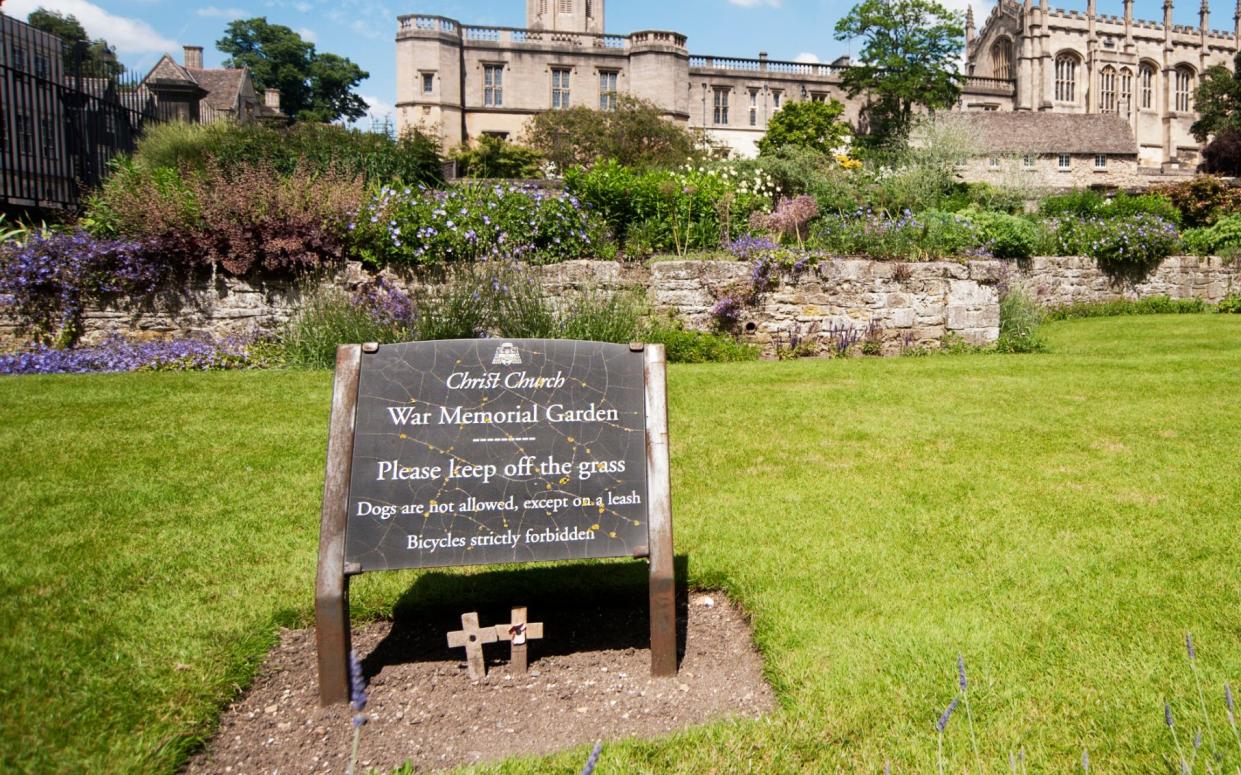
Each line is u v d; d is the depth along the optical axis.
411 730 2.45
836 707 2.46
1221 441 5.26
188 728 2.37
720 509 4.11
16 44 14.27
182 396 6.50
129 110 16.45
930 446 5.24
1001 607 3.04
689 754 2.27
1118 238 16.47
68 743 2.24
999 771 2.16
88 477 4.45
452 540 2.59
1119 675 2.57
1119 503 4.12
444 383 2.68
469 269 9.27
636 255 10.95
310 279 9.57
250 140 16.36
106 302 9.43
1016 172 32.28
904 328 10.43
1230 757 2.16
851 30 44.78
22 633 2.77
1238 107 50.47
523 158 35.19
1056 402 6.55
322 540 2.54
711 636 3.02
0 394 6.50
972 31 69.69
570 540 2.66
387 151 18.11
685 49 47.62
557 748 2.35
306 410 6.04
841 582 3.29
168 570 3.35
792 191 19.11
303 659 2.85
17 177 12.95
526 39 47.34
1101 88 61.75
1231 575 3.25
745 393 6.93
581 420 2.72
